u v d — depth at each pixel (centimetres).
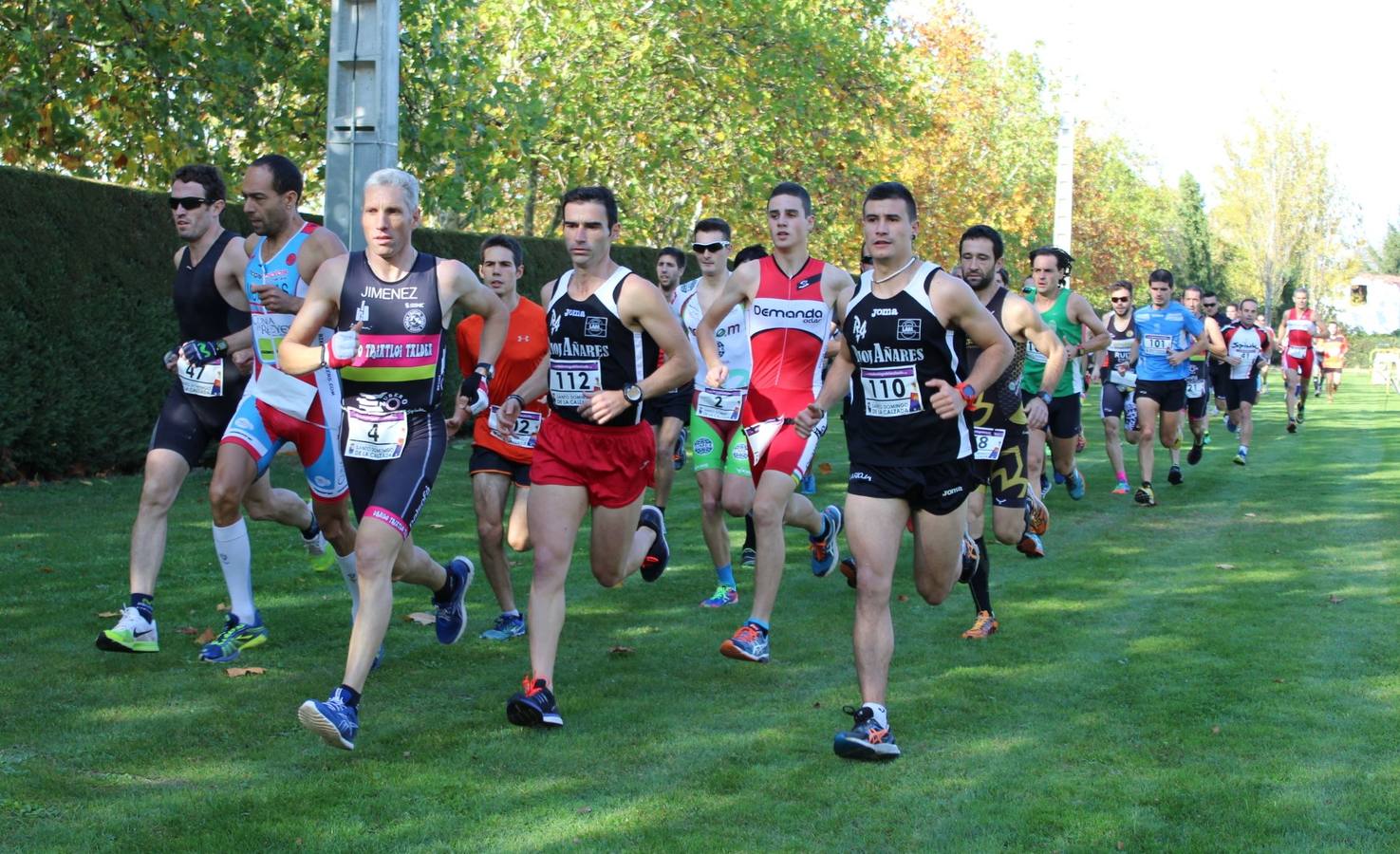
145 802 385
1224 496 1152
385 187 459
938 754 448
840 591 725
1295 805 404
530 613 473
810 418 498
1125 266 4822
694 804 398
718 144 2153
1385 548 880
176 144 1354
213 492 524
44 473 1062
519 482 602
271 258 532
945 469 461
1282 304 6519
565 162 1952
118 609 615
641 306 478
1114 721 488
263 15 1358
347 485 505
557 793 404
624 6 1998
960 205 3127
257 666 532
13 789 389
